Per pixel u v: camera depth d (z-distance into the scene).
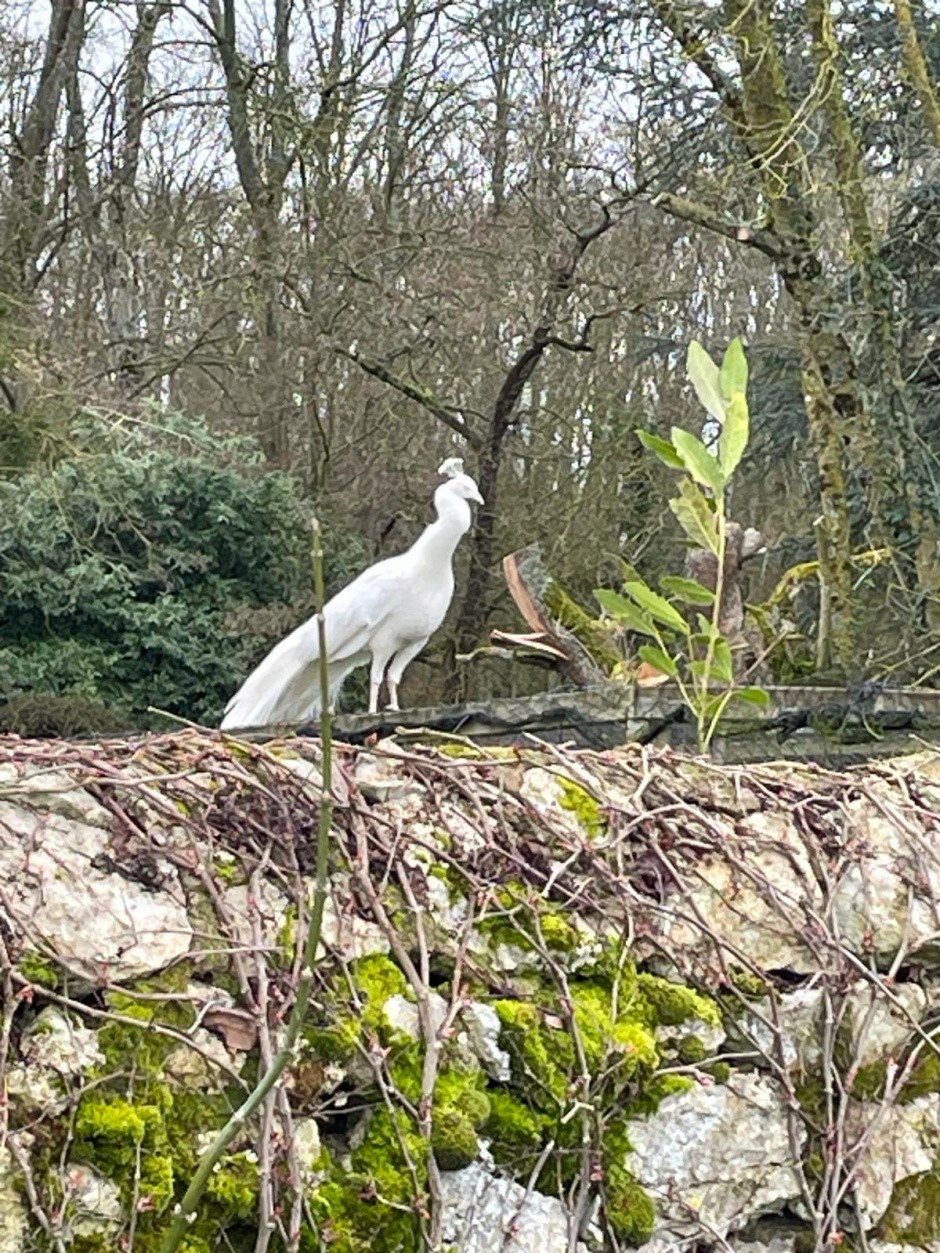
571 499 14.97
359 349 14.55
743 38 7.40
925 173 9.09
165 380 16.34
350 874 2.16
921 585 7.52
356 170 14.98
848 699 3.40
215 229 15.83
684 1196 2.22
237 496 13.50
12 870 1.94
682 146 9.16
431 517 15.59
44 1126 1.83
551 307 13.75
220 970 2.04
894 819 2.59
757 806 2.53
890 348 7.69
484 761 2.37
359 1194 2.00
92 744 2.17
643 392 15.36
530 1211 2.11
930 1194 2.41
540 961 2.24
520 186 14.04
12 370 12.52
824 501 7.25
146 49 16.47
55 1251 1.79
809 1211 2.32
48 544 12.77
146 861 2.04
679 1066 2.25
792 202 7.58
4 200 14.98
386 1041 2.07
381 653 4.42
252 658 13.42
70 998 1.92
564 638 5.68
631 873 2.38
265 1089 1.68
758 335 13.74
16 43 15.65
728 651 2.67
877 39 8.17
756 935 2.42
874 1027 2.43
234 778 2.16
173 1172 1.89
